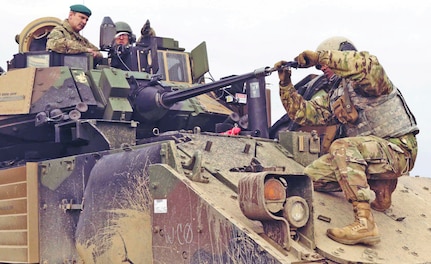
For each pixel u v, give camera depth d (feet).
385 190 23.32
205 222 18.75
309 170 22.84
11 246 26.61
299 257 17.99
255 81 31.53
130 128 26.94
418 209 24.63
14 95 30.78
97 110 30.48
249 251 17.52
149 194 20.83
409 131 22.49
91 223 23.17
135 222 21.35
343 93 23.25
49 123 28.71
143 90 30.53
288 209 18.45
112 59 35.58
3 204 27.20
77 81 30.78
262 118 31.48
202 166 21.88
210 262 18.56
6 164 31.32
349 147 21.36
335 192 23.82
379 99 22.31
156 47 35.09
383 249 20.47
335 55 21.65
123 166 22.12
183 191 19.47
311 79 33.42
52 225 25.34
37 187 26.16
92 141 26.45
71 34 35.14
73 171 24.64
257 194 18.03
